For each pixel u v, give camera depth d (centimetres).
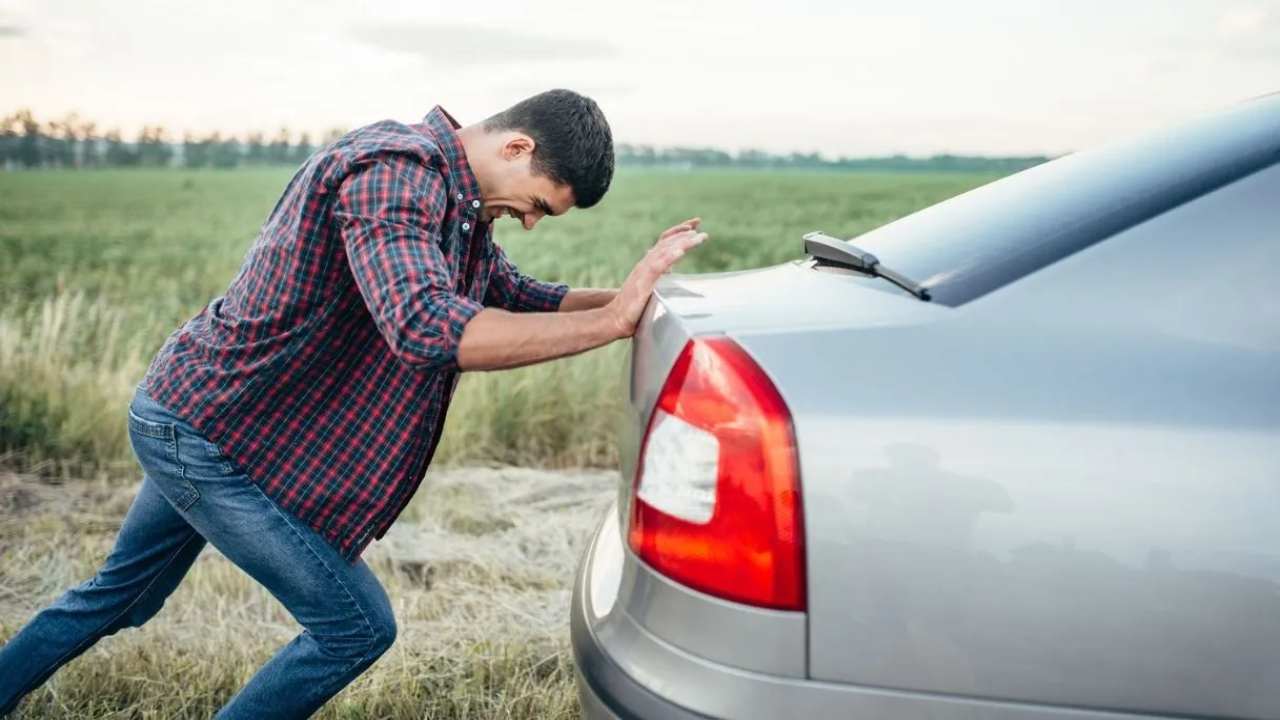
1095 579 104
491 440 432
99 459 399
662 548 117
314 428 156
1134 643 104
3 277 1387
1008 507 105
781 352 114
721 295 140
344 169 140
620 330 140
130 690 219
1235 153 132
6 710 180
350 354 155
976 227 145
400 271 133
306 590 158
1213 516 104
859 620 107
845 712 108
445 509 348
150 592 183
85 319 556
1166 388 109
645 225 2919
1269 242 118
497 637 244
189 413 153
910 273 134
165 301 920
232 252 1853
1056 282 119
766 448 109
